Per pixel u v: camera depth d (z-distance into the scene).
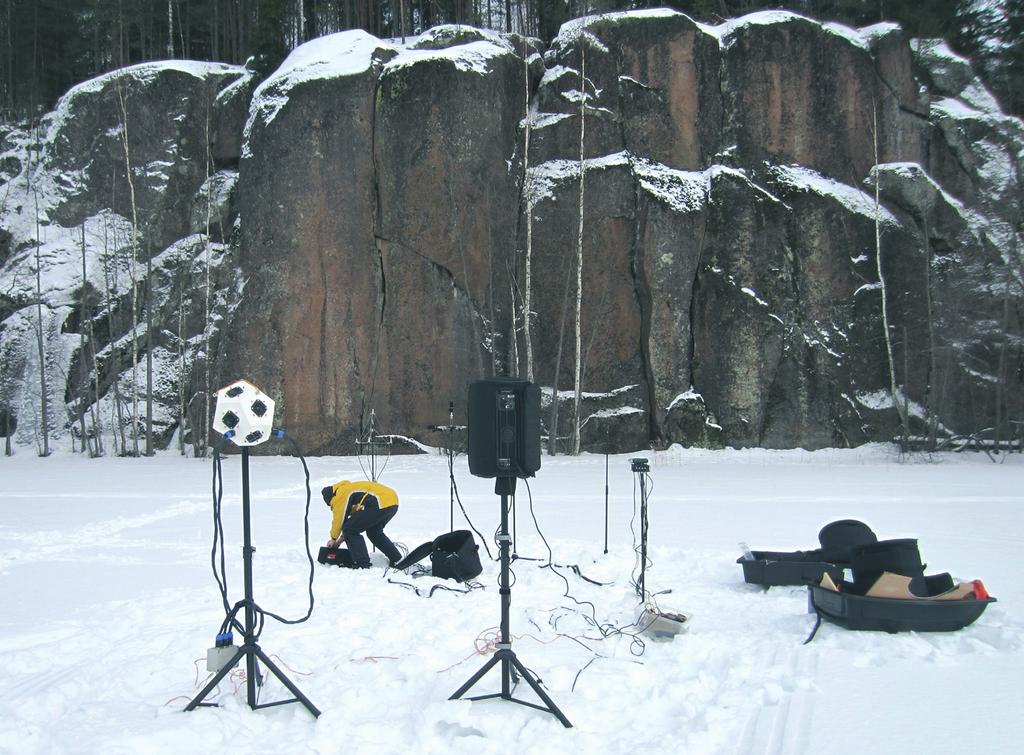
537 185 28.06
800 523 11.77
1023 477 19.02
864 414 26.88
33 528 12.24
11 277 33.25
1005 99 35.09
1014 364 27.20
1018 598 7.29
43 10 42.75
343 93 27.64
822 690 4.93
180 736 4.26
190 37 46.22
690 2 37.12
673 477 19.27
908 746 4.14
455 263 27.53
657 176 27.94
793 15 28.83
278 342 27.48
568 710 4.59
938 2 36.69
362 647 5.86
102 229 33.81
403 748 4.14
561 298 27.69
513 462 4.68
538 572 8.30
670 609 6.86
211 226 33.72
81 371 29.61
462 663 5.47
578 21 29.67
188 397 31.00
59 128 35.09
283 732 4.40
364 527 8.60
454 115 27.36
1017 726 4.39
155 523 12.70
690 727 4.36
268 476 20.20
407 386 27.47
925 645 5.74
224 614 6.93
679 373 27.25
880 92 29.41
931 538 10.48
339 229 27.62
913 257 28.05
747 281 27.33
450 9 43.22
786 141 28.59
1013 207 28.67
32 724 4.51
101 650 6.04
